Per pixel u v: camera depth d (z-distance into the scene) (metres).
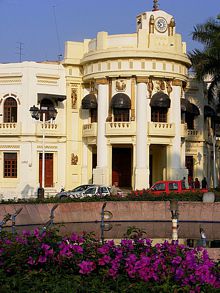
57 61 56.19
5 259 10.35
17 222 28.73
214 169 54.94
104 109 48.72
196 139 55.25
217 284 9.41
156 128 48.03
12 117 50.78
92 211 31.28
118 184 52.00
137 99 47.88
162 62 48.22
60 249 10.48
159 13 48.62
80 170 51.81
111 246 10.67
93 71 49.25
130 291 9.59
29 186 49.75
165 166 49.75
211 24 44.81
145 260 9.84
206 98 56.69
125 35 48.22
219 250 14.35
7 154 50.66
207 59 43.72
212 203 31.64
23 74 50.28
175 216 18.27
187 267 9.70
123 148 52.34
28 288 9.73
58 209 30.64
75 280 9.91
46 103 51.34
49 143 51.16
